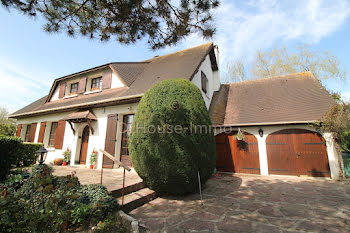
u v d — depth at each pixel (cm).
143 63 1167
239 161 864
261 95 1023
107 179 513
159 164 420
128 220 291
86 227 278
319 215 342
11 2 316
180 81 519
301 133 770
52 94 1165
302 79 1025
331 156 707
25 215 229
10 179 371
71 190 319
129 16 376
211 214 351
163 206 397
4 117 2280
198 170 441
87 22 386
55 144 925
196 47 1164
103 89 928
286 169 771
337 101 763
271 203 414
